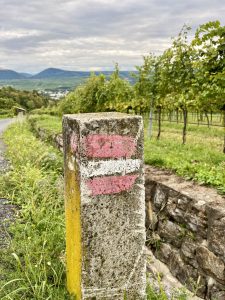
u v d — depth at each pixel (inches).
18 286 113.3
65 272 120.1
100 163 88.3
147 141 522.9
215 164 307.4
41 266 124.2
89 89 971.3
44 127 684.1
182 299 142.0
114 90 912.9
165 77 534.3
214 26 319.9
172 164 261.9
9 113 2169.0
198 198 185.8
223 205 173.9
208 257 169.8
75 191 92.5
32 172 237.0
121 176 90.4
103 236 91.8
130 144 89.9
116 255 93.7
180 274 191.3
